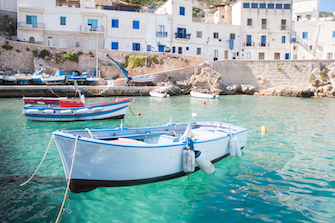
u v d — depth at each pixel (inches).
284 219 218.7
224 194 265.0
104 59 1551.4
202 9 3127.5
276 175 314.2
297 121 693.3
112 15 1718.8
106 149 249.1
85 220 215.3
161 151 275.9
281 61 1688.0
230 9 2170.3
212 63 1646.2
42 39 1603.1
